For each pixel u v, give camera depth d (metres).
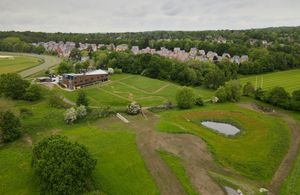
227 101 124.38
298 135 90.81
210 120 103.06
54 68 192.12
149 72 171.50
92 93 130.38
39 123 90.19
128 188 59.69
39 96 114.88
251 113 109.19
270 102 121.00
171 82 162.00
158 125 93.62
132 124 94.44
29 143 78.25
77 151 57.72
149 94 132.38
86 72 156.38
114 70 178.00
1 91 112.94
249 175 66.94
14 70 180.12
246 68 184.38
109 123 94.94
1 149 74.50
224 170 68.62
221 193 59.56
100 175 63.09
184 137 85.19
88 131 87.19
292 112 112.69
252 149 79.44
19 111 97.12
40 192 54.97
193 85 156.75
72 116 92.56
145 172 65.75
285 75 180.50
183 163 70.62
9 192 57.03
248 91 131.50
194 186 61.41
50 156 56.25
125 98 123.94
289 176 66.88
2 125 79.56
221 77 147.38
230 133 92.44
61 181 52.66
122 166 67.69
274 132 91.12
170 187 60.72
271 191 61.09
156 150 76.44
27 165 66.12
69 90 133.38
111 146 77.56
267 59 192.12
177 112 108.88
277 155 76.75
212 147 79.69
